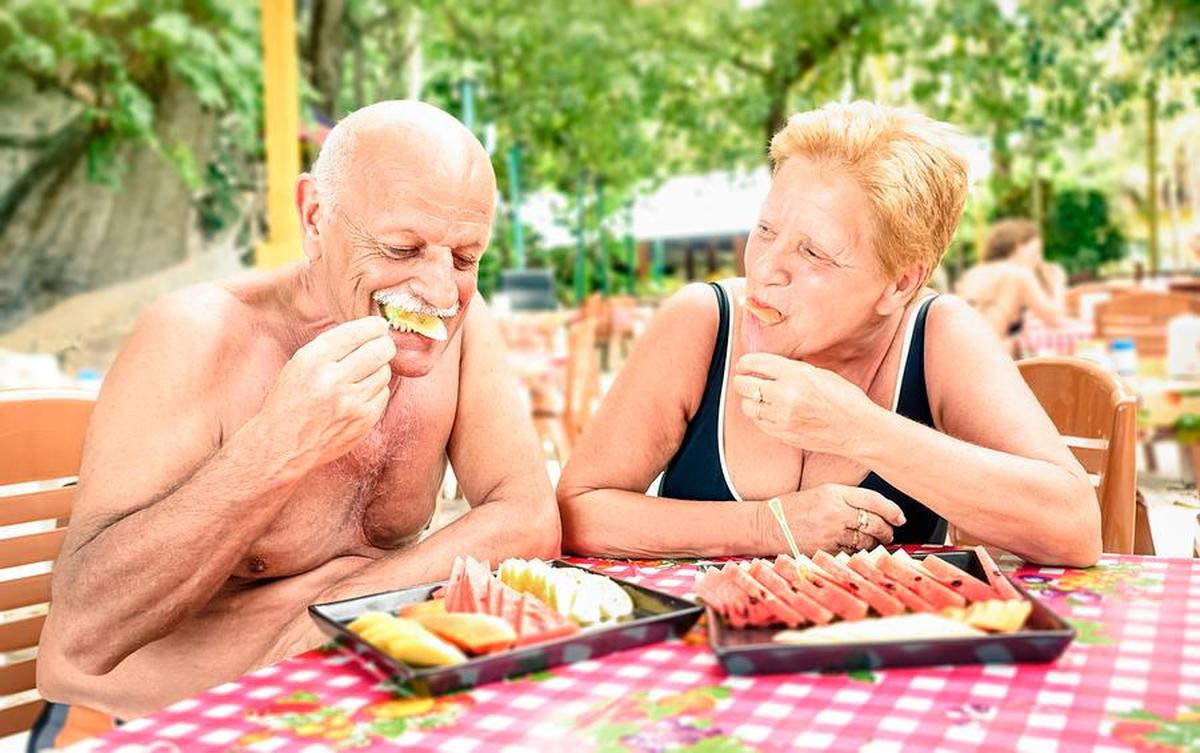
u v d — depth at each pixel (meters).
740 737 1.06
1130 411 2.14
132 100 12.40
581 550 1.99
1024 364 2.53
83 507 1.61
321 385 1.52
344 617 1.41
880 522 1.83
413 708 1.17
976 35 14.41
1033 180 14.52
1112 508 2.14
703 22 15.23
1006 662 1.23
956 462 1.70
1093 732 1.05
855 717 1.10
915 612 1.35
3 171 11.98
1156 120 14.15
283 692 1.23
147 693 1.71
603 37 15.41
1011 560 1.78
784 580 1.43
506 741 1.07
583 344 6.35
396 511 1.94
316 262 1.78
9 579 1.96
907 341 2.05
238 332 1.77
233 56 12.89
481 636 1.25
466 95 14.85
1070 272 14.54
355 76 14.82
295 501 1.79
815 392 1.69
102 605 1.55
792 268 1.77
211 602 1.78
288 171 6.15
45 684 1.65
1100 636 1.33
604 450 2.09
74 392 2.04
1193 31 13.80
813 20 14.82
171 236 12.82
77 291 12.35
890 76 14.82
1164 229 14.30
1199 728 1.05
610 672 1.26
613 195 16.06
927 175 1.76
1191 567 1.71
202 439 1.68
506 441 1.97
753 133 15.40
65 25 11.98
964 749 1.02
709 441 2.09
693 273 16.52
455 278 1.64
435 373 1.94
